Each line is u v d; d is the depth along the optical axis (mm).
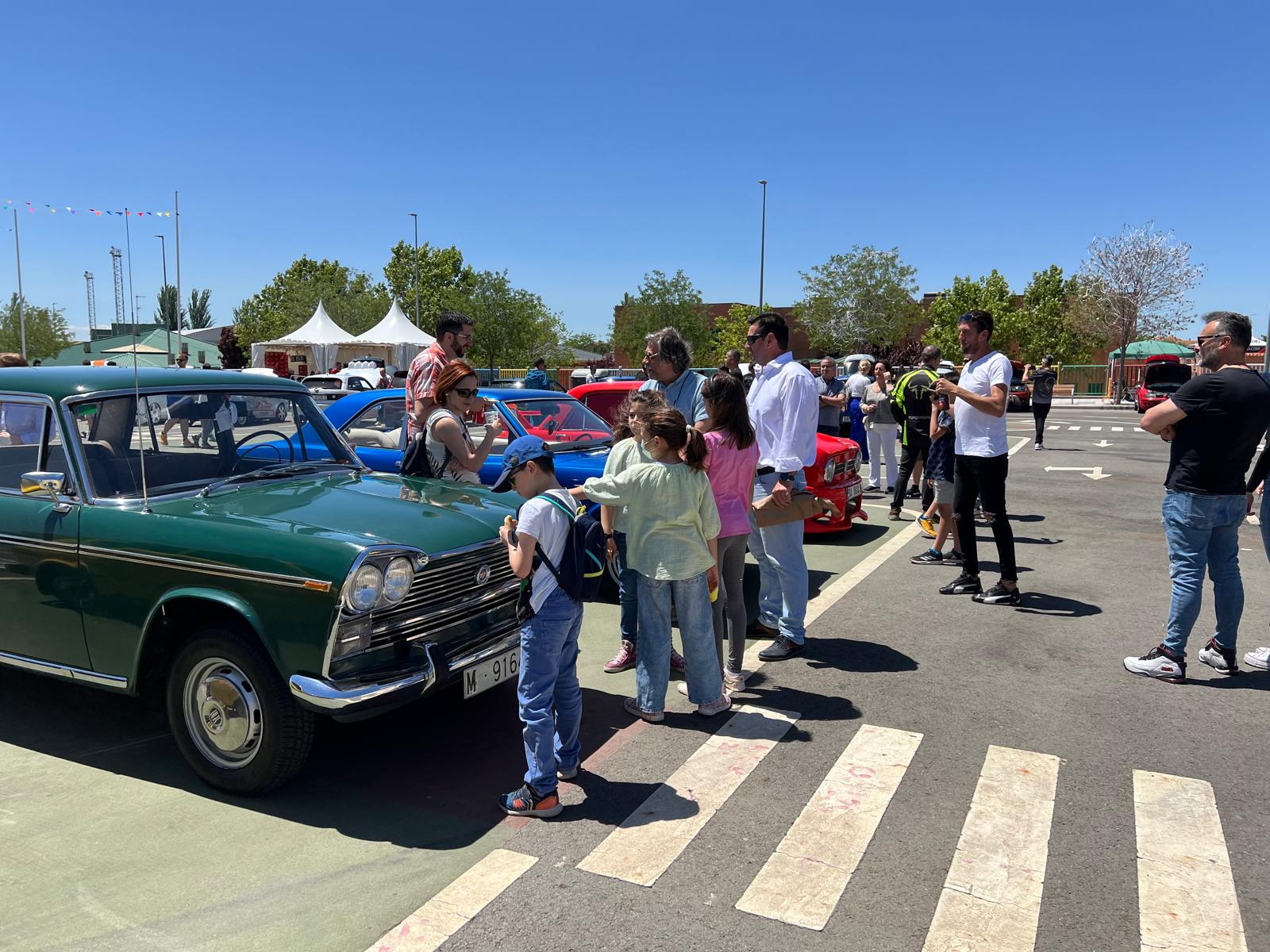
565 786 3695
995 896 2900
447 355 5469
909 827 3344
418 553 3473
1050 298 54375
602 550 3529
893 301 50781
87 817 3434
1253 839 3256
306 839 3273
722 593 4637
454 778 3787
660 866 3074
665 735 4199
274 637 3311
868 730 4230
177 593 3488
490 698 4730
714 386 4445
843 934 2707
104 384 4105
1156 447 18297
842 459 8570
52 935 2715
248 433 4578
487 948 2635
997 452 6242
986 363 6207
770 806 3508
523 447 3449
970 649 5414
